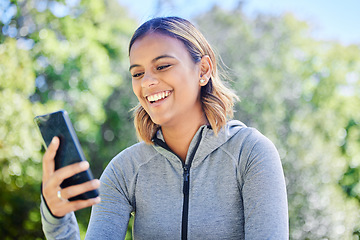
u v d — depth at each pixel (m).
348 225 9.39
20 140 7.76
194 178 1.56
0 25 8.23
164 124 1.55
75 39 9.66
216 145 1.56
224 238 1.49
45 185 1.07
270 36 11.14
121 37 11.59
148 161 1.64
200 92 1.63
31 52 8.78
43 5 8.86
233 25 11.37
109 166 1.68
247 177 1.48
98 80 9.98
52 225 1.13
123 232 1.60
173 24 1.54
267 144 1.52
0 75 7.77
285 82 10.64
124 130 10.37
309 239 9.02
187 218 1.52
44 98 9.17
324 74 12.59
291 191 9.41
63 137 1.10
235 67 10.25
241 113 9.90
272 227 1.34
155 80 1.48
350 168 12.38
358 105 13.02
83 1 9.87
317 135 10.75
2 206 7.88
